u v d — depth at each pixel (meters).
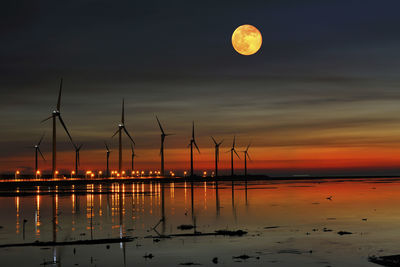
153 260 55.03
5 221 92.19
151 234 73.44
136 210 114.00
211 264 53.06
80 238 70.25
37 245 64.31
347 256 56.78
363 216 100.25
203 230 77.88
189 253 58.59
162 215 102.31
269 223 87.88
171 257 56.53
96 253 58.97
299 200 150.50
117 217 98.25
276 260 54.81
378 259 55.00
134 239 68.62
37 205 129.62
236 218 96.31
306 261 54.25
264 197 165.88
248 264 52.97
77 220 93.12
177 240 67.69
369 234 73.50
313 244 64.31
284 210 114.25
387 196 172.75
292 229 79.31
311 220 92.81
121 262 54.34
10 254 58.62
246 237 70.25
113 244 64.75
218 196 172.00
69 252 59.62
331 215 102.12
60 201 145.25
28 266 52.81
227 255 57.38
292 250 60.22
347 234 73.44
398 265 51.81
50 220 93.56
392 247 62.34
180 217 98.31
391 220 92.69
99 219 94.69
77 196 171.62
